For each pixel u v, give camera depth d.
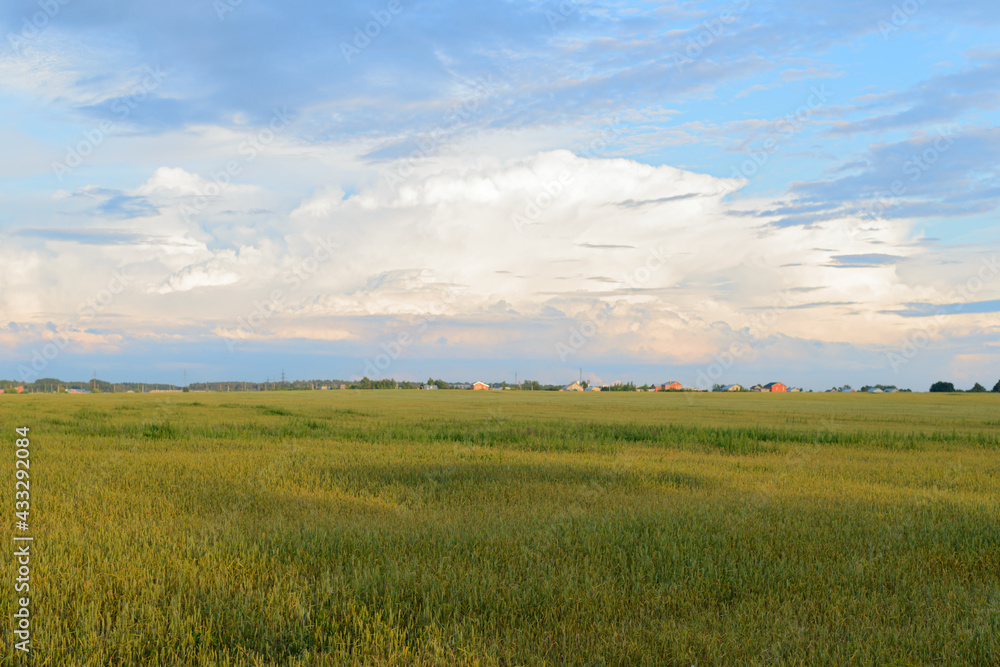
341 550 8.26
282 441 24.23
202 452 19.95
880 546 8.84
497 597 6.59
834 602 6.73
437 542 8.62
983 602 6.84
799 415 51.75
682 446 24.75
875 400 106.06
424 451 20.98
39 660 5.33
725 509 11.31
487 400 82.25
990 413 58.97
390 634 5.59
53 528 9.34
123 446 21.34
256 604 6.36
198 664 5.30
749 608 6.52
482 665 5.28
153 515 10.41
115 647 5.58
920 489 14.24
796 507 11.48
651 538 9.03
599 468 17.00
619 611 6.46
